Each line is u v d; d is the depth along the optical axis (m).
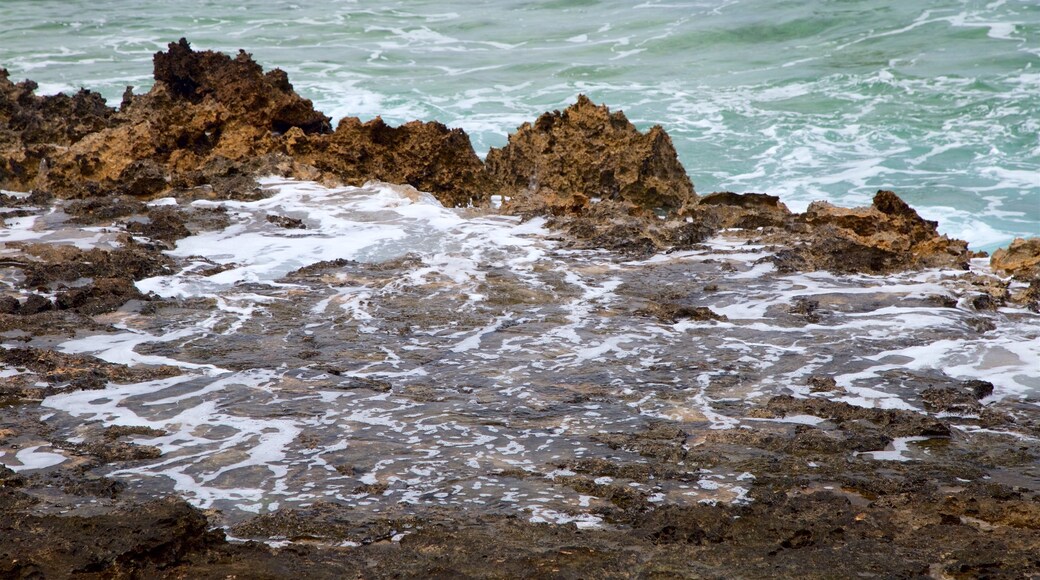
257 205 27.89
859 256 22.83
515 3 77.50
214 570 10.39
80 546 10.53
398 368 17.22
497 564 10.54
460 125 49.53
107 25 74.81
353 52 65.69
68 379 16.70
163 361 17.56
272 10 79.12
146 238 25.02
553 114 32.06
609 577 10.27
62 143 33.62
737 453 13.77
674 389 16.22
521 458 13.77
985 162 42.00
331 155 32.09
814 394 15.97
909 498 12.23
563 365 17.28
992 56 56.88
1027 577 10.14
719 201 27.92
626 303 20.45
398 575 10.34
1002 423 14.77
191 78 37.62
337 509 12.23
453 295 20.97
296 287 21.62
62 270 22.16
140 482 13.06
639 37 66.06
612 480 13.05
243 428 14.79
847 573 10.27
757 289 21.23
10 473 13.06
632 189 29.70
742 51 62.44
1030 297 20.38
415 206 27.75
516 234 25.56
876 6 68.50
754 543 10.98
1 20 76.44
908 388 16.16
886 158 42.94
